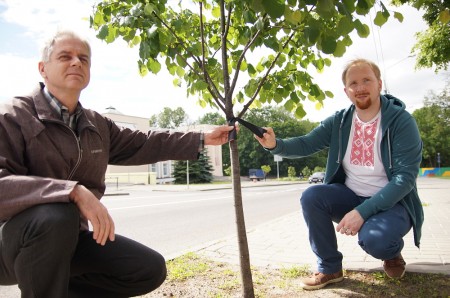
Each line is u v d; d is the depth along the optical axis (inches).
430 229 221.1
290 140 121.6
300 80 119.2
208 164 1841.8
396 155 105.3
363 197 116.2
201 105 136.1
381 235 95.7
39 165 70.5
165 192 906.7
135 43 114.4
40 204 60.1
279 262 151.6
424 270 122.6
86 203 62.2
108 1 109.1
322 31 81.3
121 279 78.4
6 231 61.1
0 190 59.6
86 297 83.7
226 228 302.0
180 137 97.0
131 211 437.1
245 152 2942.9
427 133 2429.9
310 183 1493.6
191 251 177.5
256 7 69.4
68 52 74.9
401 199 105.5
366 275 123.2
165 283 123.9
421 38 371.2
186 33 121.9
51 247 59.2
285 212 416.5
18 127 68.9
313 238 114.6
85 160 77.1
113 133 93.4
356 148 117.2
